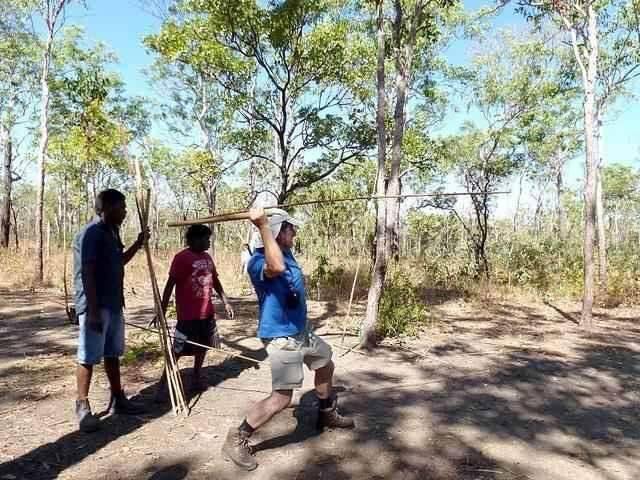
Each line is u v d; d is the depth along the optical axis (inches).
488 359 263.4
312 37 463.8
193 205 991.6
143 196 171.9
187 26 465.1
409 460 146.1
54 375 214.7
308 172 550.6
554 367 252.4
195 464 139.3
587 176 362.0
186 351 191.0
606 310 435.8
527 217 1202.6
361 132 521.3
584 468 145.3
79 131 343.3
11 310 377.7
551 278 566.3
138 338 274.1
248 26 443.8
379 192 273.0
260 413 137.4
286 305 138.6
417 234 1159.6
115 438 153.9
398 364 248.8
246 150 565.3
